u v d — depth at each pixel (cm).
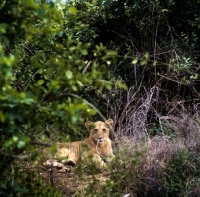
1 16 745
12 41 803
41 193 926
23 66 1220
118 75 1730
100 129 1516
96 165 1288
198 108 1698
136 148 1310
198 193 1190
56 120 720
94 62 736
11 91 678
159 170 1238
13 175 818
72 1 1756
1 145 761
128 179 1230
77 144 1505
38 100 709
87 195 1114
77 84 768
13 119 682
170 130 1497
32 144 796
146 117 1587
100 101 1744
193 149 1310
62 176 1279
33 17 754
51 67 782
